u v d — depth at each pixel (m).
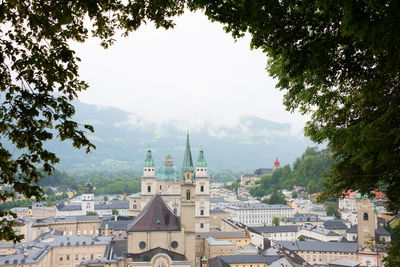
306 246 151.12
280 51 18.20
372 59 17.73
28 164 15.77
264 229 198.12
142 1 19.86
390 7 12.53
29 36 16.23
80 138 16.38
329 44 16.67
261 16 15.89
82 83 16.91
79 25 18.05
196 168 153.50
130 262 87.88
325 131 25.89
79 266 104.88
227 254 129.88
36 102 15.62
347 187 26.73
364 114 21.88
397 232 31.75
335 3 15.05
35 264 106.25
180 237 95.88
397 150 18.16
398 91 18.14
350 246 148.00
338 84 21.98
